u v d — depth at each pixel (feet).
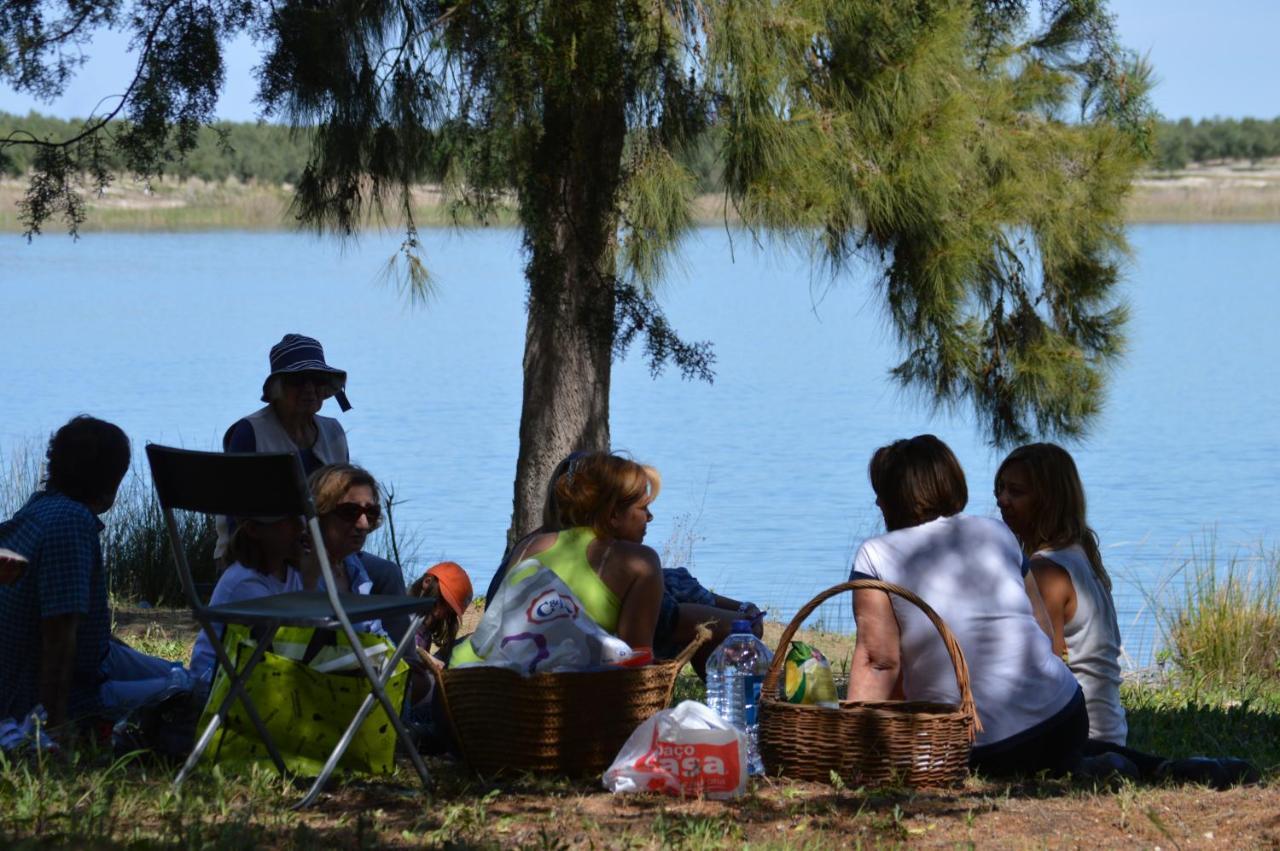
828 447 122.93
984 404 62.59
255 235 536.83
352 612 27.63
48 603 29.60
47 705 29.68
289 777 28.86
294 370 36.81
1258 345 208.54
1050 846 25.46
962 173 55.93
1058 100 62.44
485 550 81.20
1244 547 79.61
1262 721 41.42
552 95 46.98
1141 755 31.40
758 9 48.29
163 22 51.60
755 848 24.63
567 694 29.14
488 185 49.75
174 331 220.84
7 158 56.24
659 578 30.83
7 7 51.75
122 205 556.51
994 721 29.60
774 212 49.85
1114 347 63.87
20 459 90.33
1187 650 57.93
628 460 31.48
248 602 28.63
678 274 53.78
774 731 29.60
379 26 51.85
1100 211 61.05
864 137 52.08
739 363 192.85
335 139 52.47
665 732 28.25
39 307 261.65
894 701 29.94
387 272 57.98
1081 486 32.50
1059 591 31.55
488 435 126.52
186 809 26.16
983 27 61.21
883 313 61.36
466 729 29.63
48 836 23.99
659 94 48.88
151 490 66.13
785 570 78.33
